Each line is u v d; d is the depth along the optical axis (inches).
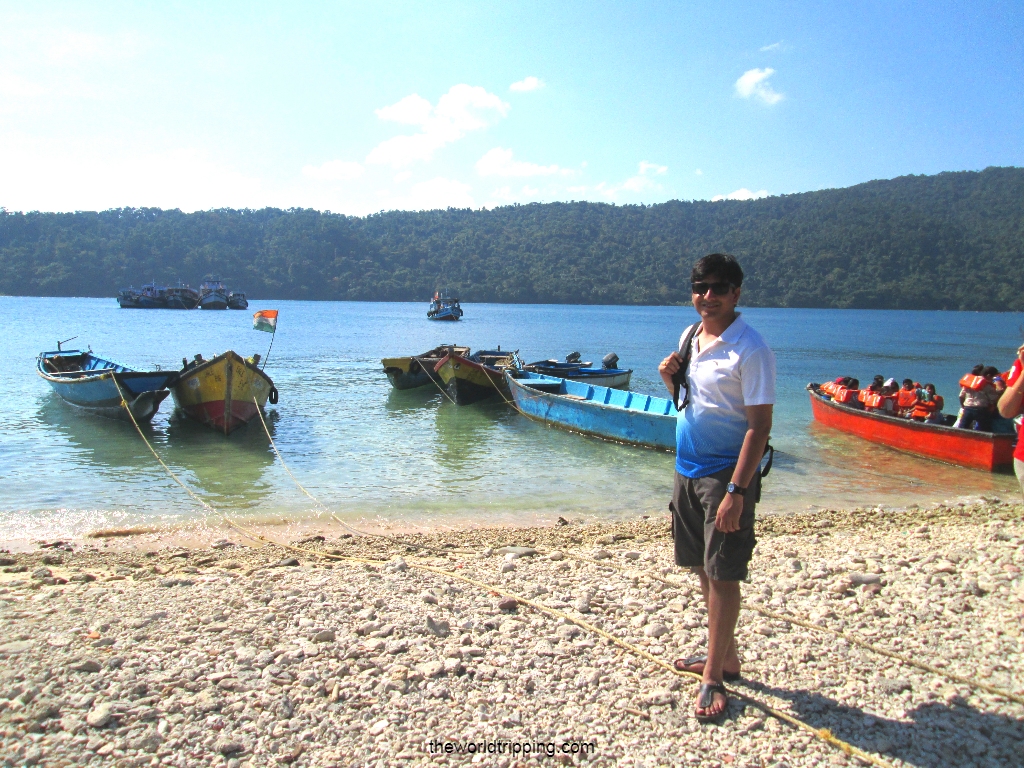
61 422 681.0
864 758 133.6
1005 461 526.6
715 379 140.1
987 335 3026.6
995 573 243.0
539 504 428.5
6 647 177.3
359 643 183.2
